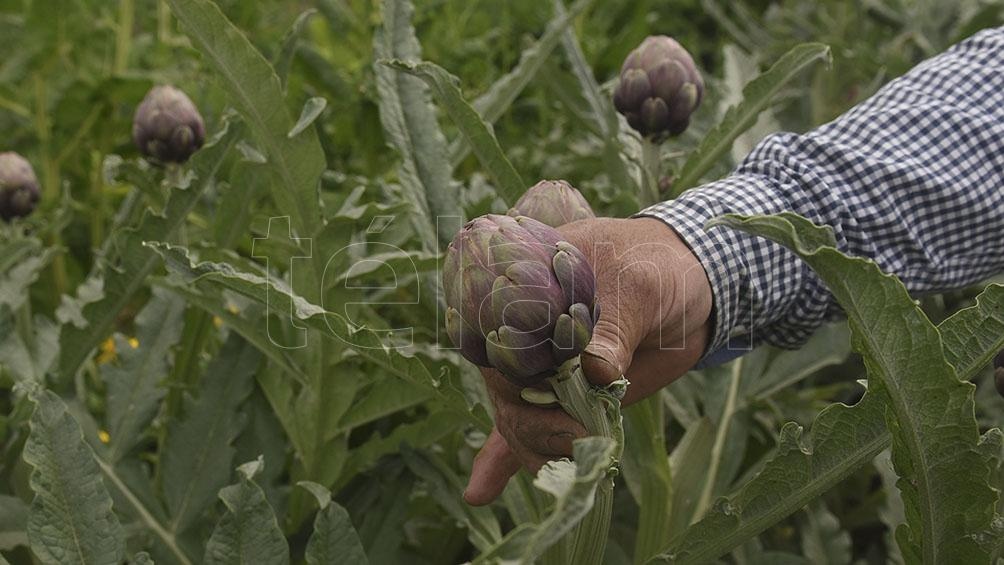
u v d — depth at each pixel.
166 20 2.69
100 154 2.23
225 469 1.24
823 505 1.45
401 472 1.29
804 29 2.76
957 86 1.24
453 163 1.44
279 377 1.30
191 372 1.45
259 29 2.89
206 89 2.15
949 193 1.18
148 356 1.33
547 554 0.99
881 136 1.21
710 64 3.38
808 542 1.42
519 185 1.18
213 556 0.93
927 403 0.83
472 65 2.54
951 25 2.47
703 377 1.43
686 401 1.53
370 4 2.53
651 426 1.21
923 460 0.86
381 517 1.26
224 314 1.24
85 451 0.90
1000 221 1.21
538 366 0.75
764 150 1.19
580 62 1.61
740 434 1.49
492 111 1.52
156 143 1.43
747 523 0.96
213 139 1.24
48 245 2.13
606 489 0.85
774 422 1.63
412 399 1.23
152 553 1.20
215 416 1.27
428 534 1.40
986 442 0.83
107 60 2.62
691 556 0.99
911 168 1.17
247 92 1.11
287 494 1.27
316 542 1.00
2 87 2.37
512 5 2.74
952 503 0.88
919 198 1.18
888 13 2.60
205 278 0.97
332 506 1.01
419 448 1.27
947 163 1.19
